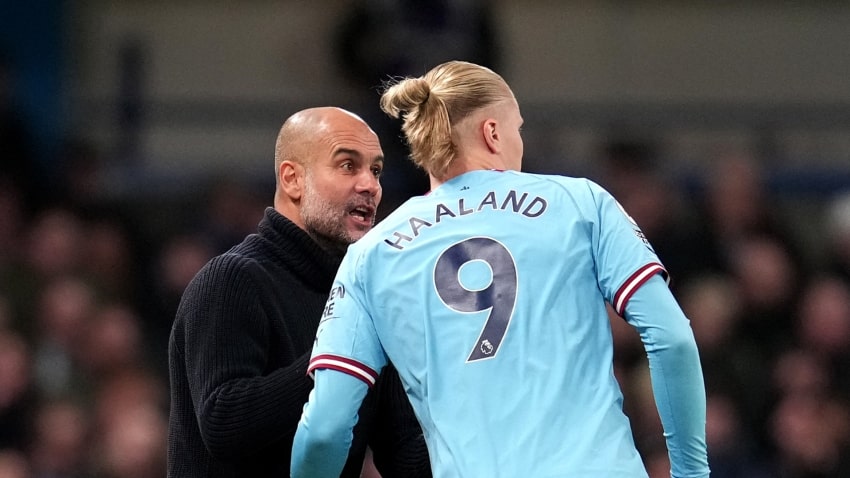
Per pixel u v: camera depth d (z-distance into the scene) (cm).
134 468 2672
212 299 1252
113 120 3841
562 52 4081
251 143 3906
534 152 3512
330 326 1161
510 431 1081
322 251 1323
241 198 3219
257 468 1270
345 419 1137
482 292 1129
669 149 3975
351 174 1333
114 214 3244
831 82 4119
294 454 1159
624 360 2720
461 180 1193
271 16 3994
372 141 1358
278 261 1311
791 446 2742
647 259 1127
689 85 4122
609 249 1138
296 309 1299
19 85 3778
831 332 2978
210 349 1234
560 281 1129
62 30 3909
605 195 1174
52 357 2850
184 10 3994
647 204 3164
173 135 3900
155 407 2811
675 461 1134
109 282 3080
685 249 3128
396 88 1213
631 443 1095
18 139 3319
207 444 1220
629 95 4103
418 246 1160
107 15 3969
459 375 1109
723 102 4103
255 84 3969
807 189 3588
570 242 1145
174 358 1298
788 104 4069
